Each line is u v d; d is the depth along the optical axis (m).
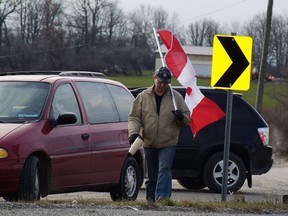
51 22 141.50
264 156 32.56
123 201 22.09
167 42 24.14
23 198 21.39
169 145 22.34
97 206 20.55
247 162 32.53
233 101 32.69
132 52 142.00
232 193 31.72
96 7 144.12
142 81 126.56
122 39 145.12
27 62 139.62
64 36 141.88
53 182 22.55
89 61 141.25
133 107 22.56
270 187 36.00
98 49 142.88
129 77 136.50
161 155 22.33
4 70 138.50
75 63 141.38
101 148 24.62
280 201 24.08
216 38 23.08
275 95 81.94
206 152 31.81
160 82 22.09
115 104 26.25
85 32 143.62
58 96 23.64
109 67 141.75
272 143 69.62
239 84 23.03
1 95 23.58
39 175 22.14
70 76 25.12
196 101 24.33
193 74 24.27
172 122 22.33
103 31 144.50
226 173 23.50
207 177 31.80
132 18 144.75
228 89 23.09
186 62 24.12
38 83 23.77
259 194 32.28
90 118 24.58
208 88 32.75
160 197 22.02
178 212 20.00
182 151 31.62
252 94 108.38
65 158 22.98
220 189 31.88
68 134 23.20
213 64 23.16
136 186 26.77
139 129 22.36
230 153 32.09
